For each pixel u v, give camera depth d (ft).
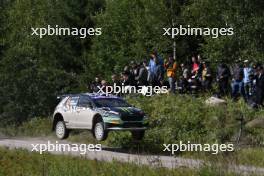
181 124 115.65
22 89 150.30
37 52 203.10
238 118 107.76
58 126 115.96
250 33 126.52
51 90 151.94
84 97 110.93
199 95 125.59
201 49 161.17
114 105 108.17
